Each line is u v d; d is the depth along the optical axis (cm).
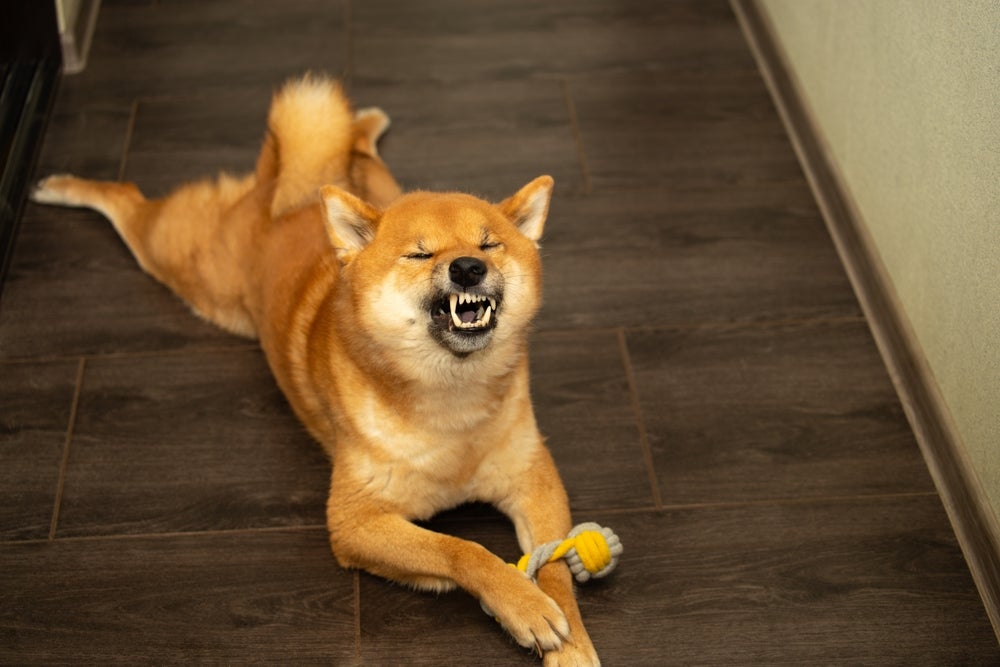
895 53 248
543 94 324
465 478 206
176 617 204
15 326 257
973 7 212
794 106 312
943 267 228
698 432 238
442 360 192
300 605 206
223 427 238
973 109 213
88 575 210
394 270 187
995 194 205
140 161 300
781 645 200
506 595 186
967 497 217
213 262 250
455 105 319
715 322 262
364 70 330
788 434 238
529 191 198
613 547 198
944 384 230
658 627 203
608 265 275
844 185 282
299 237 234
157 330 258
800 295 269
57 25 316
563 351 254
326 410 215
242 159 301
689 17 353
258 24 346
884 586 210
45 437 235
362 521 202
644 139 311
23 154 289
